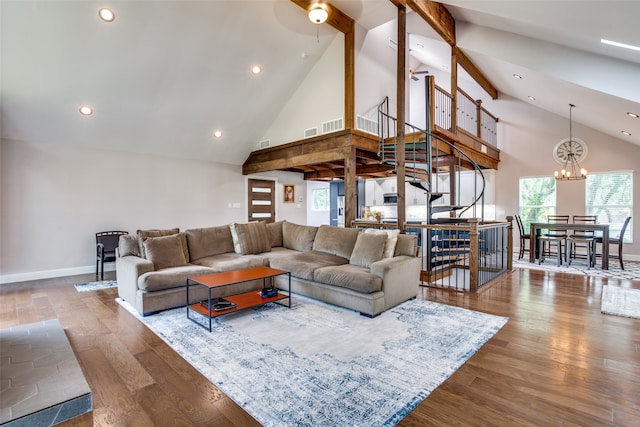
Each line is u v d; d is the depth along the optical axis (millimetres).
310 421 1781
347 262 4363
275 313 3529
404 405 1918
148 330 3068
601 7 2924
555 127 8211
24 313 3588
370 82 6301
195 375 2270
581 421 1782
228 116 6469
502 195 8938
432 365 2389
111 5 4062
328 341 2803
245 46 5332
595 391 2068
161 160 6707
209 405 1936
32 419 1780
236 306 3346
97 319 3369
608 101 5102
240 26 5020
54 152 5453
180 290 3680
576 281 5102
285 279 4367
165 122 5973
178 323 3238
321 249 4758
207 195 7430
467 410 1877
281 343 2768
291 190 9219
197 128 6422
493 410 1878
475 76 7605
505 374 2273
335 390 2072
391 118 6312
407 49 7309
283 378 2215
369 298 3395
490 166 8398
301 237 5254
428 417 1814
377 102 6484
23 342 2725
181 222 7012
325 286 3828
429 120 5391
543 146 8383
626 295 4242
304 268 4070
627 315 3459
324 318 3367
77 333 3006
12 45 3998
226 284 3127
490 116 8688
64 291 4523
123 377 2250
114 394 2053
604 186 7672
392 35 6883
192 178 7180
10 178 5070
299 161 6566
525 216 8656
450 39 6277
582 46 4605
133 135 5953
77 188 5695
